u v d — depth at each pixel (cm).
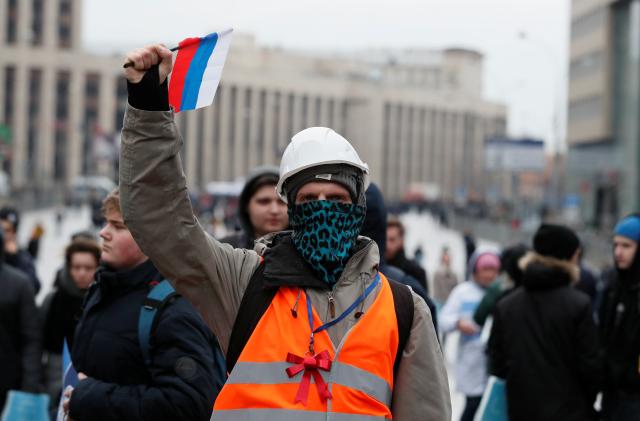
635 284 663
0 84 11669
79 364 486
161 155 343
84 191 8806
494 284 891
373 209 587
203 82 349
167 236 348
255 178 654
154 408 454
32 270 1041
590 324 650
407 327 348
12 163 11581
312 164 352
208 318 358
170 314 470
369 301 346
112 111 12050
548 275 656
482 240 6700
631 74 6712
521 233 5469
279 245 353
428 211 11719
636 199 6588
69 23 12656
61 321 757
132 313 477
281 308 343
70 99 11900
